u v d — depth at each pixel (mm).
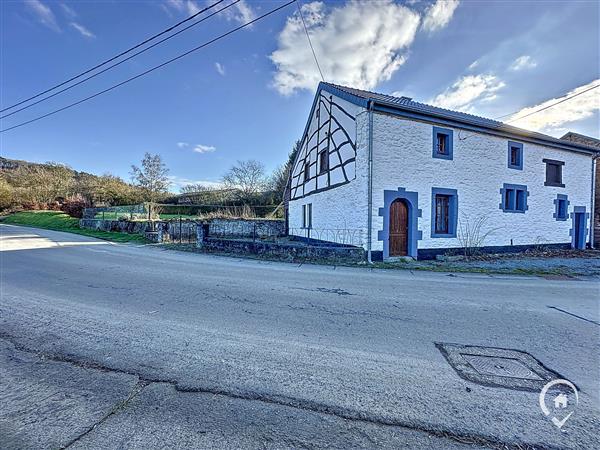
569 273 8328
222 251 12188
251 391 2412
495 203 12023
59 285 6172
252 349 3209
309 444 1825
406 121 10492
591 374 2754
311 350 3201
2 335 3559
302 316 4316
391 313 4496
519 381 2611
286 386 2492
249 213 25391
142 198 31547
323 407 2213
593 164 14930
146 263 9148
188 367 2803
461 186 11344
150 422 2025
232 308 4672
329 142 12883
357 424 2023
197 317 4234
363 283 6621
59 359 2955
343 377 2650
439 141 11281
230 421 2043
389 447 1808
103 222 21547
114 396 2332
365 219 9969
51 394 2359
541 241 13195
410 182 10500
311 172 15156
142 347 3236
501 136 12180
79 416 2088
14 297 5262
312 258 10242
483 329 3883
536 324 4098
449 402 2287
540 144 13250
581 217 14570
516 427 2010
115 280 6676
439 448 1807
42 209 34500
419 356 3082
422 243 10672
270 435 1906
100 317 4215
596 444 1858
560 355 3145
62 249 12312
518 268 8961
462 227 11359
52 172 42500
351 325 3975
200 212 27109
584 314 4566
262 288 6016
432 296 5547
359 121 10391
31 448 1784
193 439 1860
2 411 2143
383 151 10117
